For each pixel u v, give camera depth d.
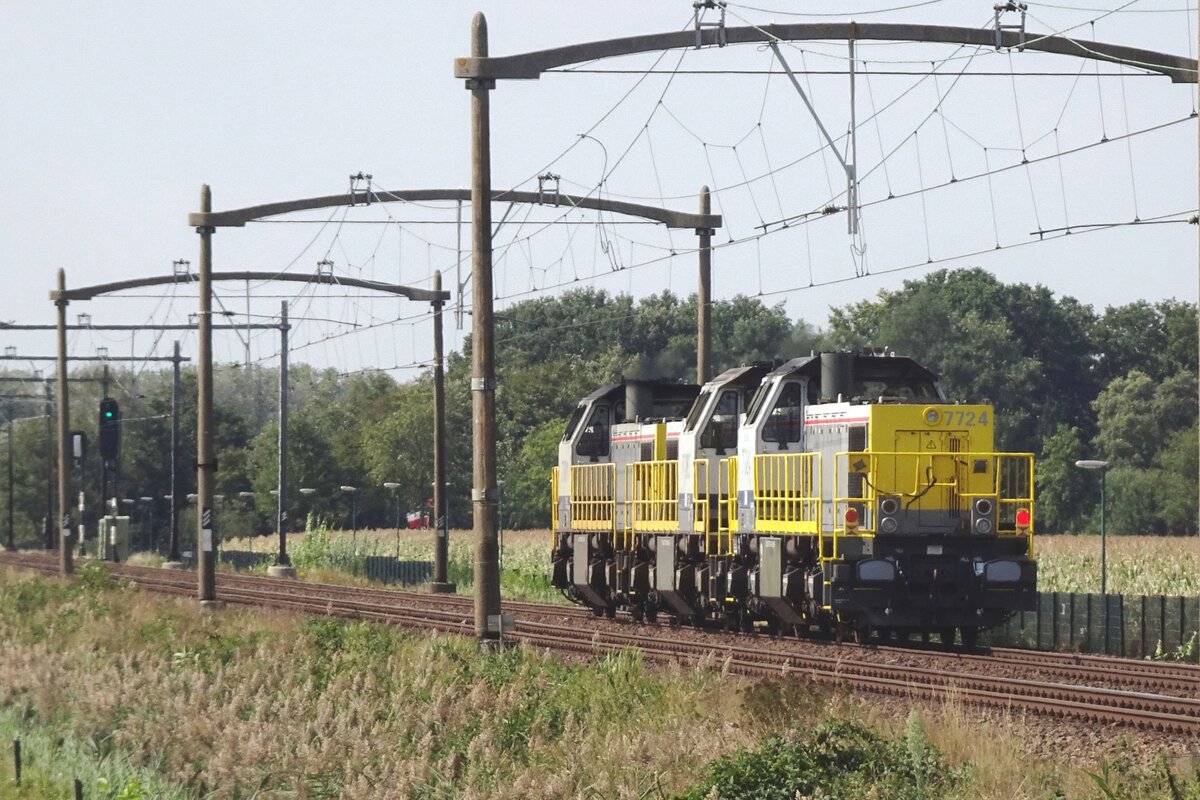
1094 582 159.50
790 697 70.44
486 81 96.75
